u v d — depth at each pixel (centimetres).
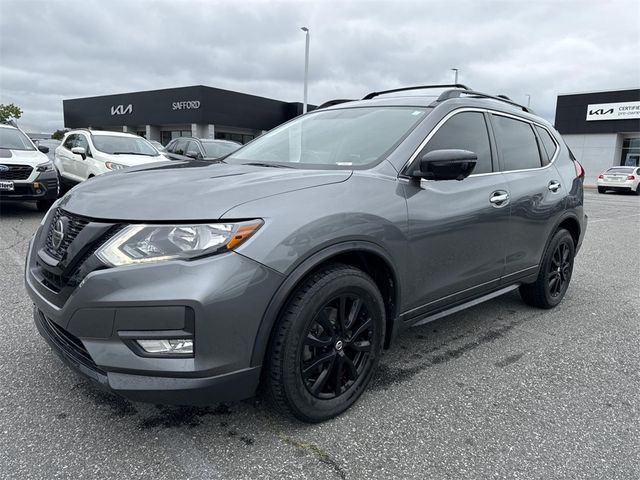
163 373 210
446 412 274
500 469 228
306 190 245
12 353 325
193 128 3359
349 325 258
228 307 210
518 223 373
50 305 234
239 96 3456
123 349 211
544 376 322
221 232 213
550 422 268
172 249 210
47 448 230
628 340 389
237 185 238
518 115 410
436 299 314
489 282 358
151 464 221
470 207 321
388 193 273
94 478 211
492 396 294
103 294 210
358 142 314
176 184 245
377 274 283
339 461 229
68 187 1138
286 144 347
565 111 3547
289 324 229
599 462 235
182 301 204
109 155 1023
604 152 3400
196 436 243
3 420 250
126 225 217
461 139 334
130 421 253
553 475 224
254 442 240
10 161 839
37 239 281
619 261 699
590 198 2103
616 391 305
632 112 3216
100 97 4041
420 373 321
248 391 227
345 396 265
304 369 241
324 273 242
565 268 462
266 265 217
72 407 264
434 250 299
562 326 417
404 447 241
